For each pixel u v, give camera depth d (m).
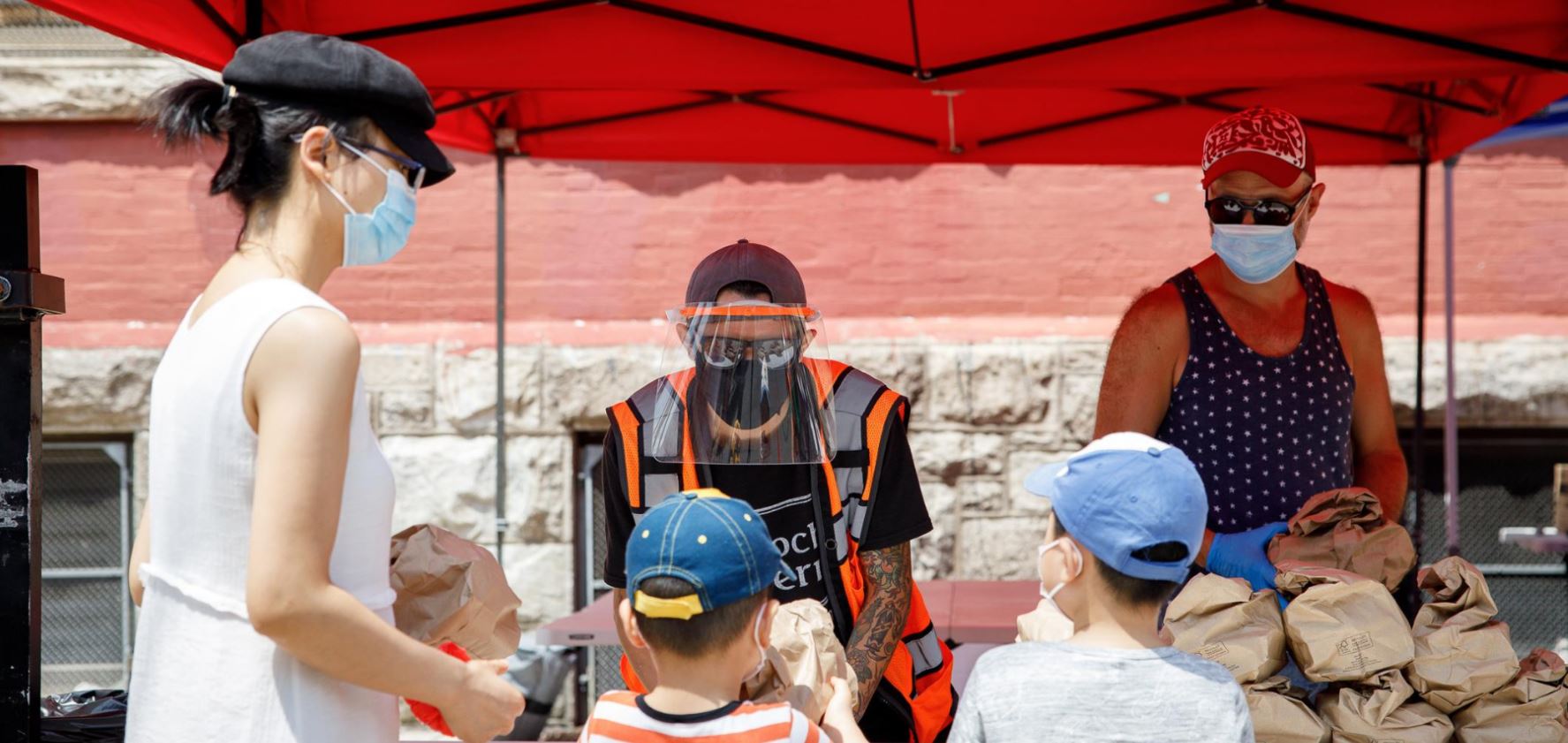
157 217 5.95
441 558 1.94
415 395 5.95
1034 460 5.90
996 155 5.01
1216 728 1.81
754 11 3.30
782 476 2.39
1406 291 5.86
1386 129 4.82
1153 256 5.98
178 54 3.02
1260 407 2.90
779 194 6.06
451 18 3.39
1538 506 5.89
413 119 1.78
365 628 1.59
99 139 5.95
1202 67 3.50
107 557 6.00
